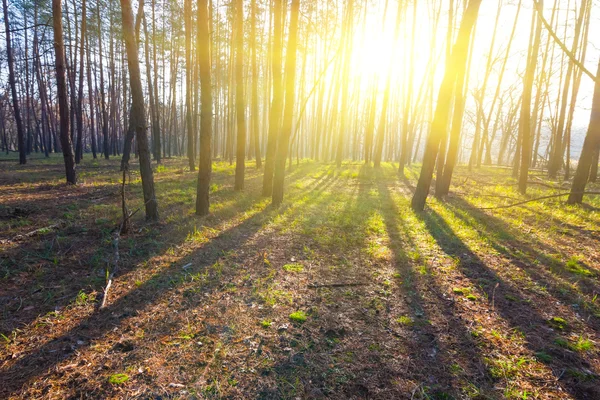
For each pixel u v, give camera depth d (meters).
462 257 4.75
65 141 9.83
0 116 31.78
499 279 4.00
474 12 6.96
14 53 24.73
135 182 10.85
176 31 18.69
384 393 2.17
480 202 8.88
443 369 2.41
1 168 14.63
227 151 26.30
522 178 10.34
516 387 2.24
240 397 2.10
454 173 18.14
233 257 4.59
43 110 25.84
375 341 2.73
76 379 2.23
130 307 3.20
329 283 3.83
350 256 4.75
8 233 4.92
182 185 10.47
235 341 2.69
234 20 16.08
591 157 8.65
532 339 2.78
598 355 2.59
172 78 27.27
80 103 19.00
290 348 2.61
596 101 8.41
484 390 2.21
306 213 7.25
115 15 15.95
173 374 2.29
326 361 2.47
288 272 4.12
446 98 7.32
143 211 6.73
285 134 7.84
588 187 11.92
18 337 2.67
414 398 2.13
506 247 5.19
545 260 4.64
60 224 5.53
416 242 5.41
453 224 6.48
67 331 2.78
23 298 3.27
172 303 3.29
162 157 29.70
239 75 9.36
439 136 7.46
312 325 2.94
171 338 2.71
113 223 5.76
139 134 5.77
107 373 2.29
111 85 30.91
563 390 2.22
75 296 3.37
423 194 7.74
